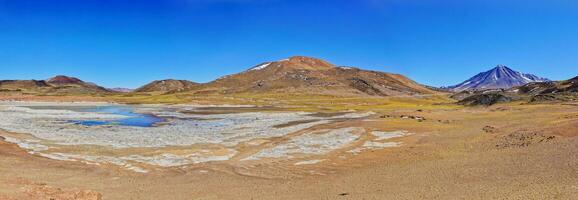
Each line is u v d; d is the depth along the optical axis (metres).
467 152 39.88
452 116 85.06
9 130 60.44
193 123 79.06
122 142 50.78
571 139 37.16
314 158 40.75
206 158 41.03
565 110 86.00
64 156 41.34
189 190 28.81
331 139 52.25
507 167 29.80
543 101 122.81
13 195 23.36
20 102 166.50
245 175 33.97
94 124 75.44
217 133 60.38
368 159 39.78
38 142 49.50
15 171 33.97
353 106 152.12
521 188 23.45
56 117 90.19
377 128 61.41
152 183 31.30
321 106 152.00
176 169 36.28
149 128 68.44
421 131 58.62
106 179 32.66
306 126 68.94
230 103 172.38
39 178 32.00
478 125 65.31
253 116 97.38
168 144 49.38
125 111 120.94
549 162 29.31
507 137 45.31
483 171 29.47
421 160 37.62
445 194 23.75
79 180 32.09
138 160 39.91
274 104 168.38
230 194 27.33
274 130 63.75
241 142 50.91
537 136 42.59
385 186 27.52
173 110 127.31
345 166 37.03
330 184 29.50
